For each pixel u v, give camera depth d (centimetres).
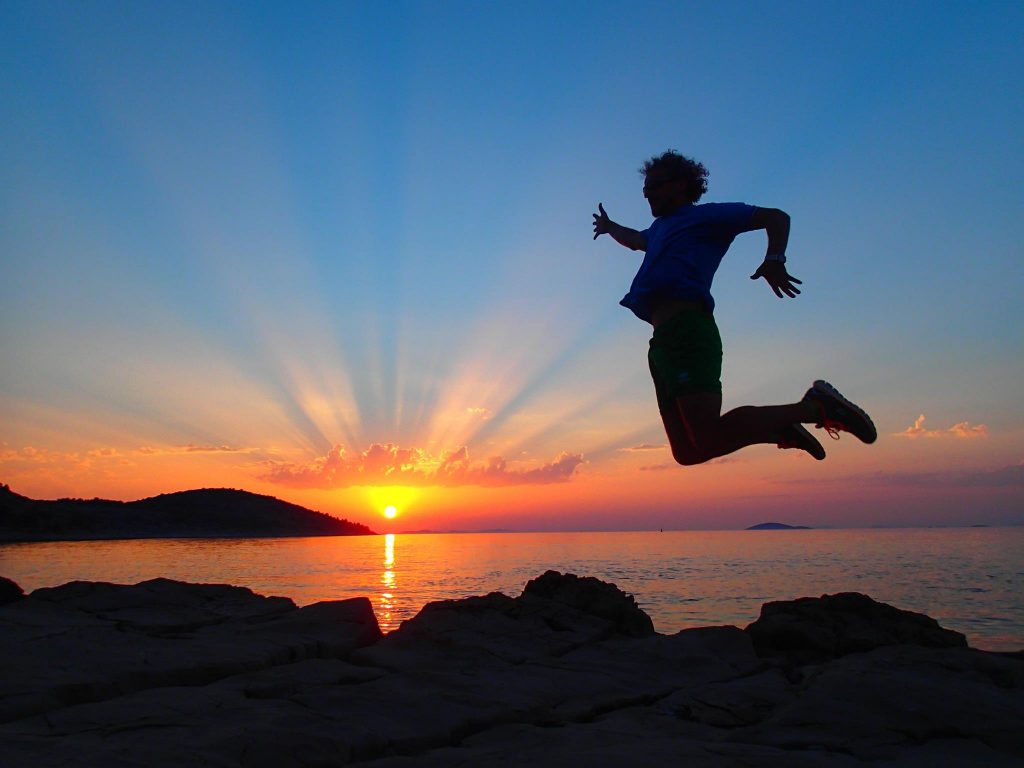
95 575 5244
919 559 8206
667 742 341
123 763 285
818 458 337
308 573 6050
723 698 443
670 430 363
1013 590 3928
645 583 4741
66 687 393
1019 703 397
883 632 674
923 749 342
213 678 459
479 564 7775
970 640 1973
